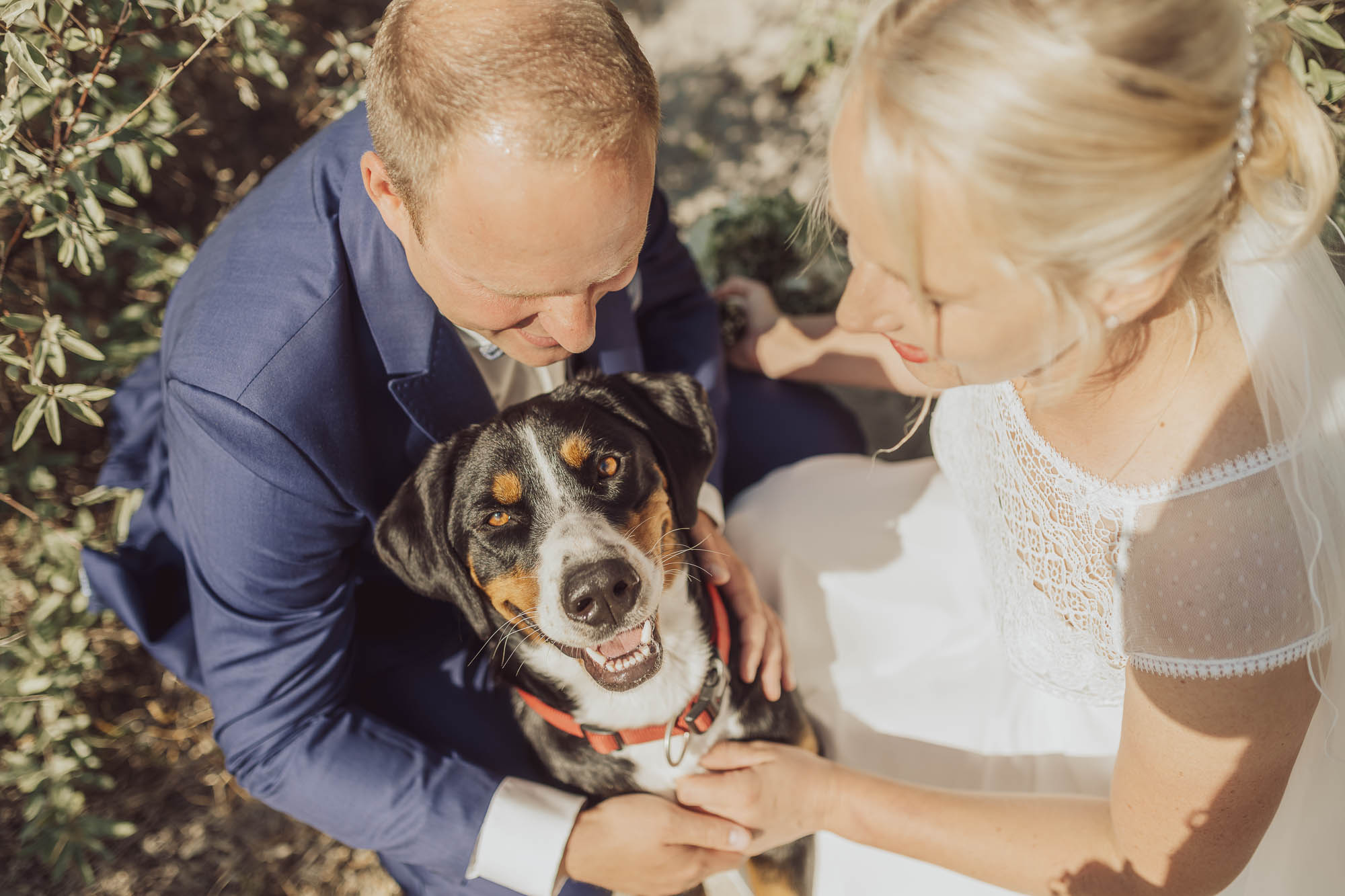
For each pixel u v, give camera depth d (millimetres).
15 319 2453
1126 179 1137
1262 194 1284
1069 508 1742
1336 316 1579
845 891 2307
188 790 3268
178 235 3398
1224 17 1167
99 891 3055
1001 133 1111
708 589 2377
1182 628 1533
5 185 2457
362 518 2199
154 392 2715
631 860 2135
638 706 2234
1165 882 1810
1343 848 1810
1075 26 1103
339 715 2297
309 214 2023
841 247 3693
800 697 2572
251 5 2562
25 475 3133
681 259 2916
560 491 2100
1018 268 1210
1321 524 1439
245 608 2107
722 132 4824
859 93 1255
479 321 1714
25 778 2877
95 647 3334
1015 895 2145
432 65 1389
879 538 2666
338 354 1978
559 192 1416
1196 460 1487
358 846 2275
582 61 1388
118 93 2791
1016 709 2361
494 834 2154
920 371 1582
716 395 2980
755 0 5211
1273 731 1564
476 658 2562
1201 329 1469
